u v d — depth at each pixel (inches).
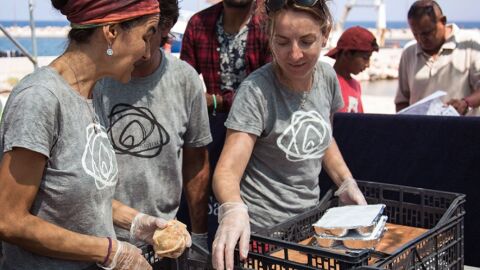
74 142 53.4
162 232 58.9
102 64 55.1
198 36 119.3
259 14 76.0
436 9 152.3
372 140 107.4
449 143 99.7
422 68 159.5
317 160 79.5
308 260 53.8
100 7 52.4
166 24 76.1
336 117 110.9
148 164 79.9
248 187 78.4
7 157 50.4
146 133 79.3
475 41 152.7
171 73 81.2
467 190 98.3
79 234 54.4
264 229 65.7
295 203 77.6
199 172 92.7
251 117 72.9
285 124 74.6
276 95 74.3
